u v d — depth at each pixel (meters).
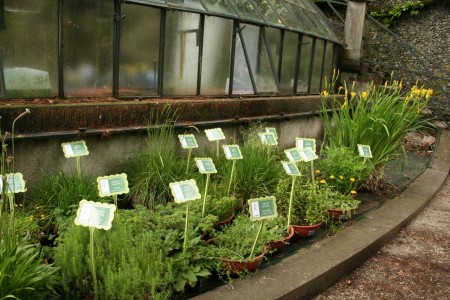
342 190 4.15
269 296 2.41
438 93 8.95
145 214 2.93
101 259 2.28
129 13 3.93
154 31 4.18
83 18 3.61
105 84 3.90
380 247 3.56
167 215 2.90
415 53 9.01
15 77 3.31
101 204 2.17
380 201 4.47
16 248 1.94
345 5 10.05
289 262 2.90
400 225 3.89
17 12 3.23
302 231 3.29
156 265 2.28
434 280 3.07
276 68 6.05
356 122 4.67
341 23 9.33
